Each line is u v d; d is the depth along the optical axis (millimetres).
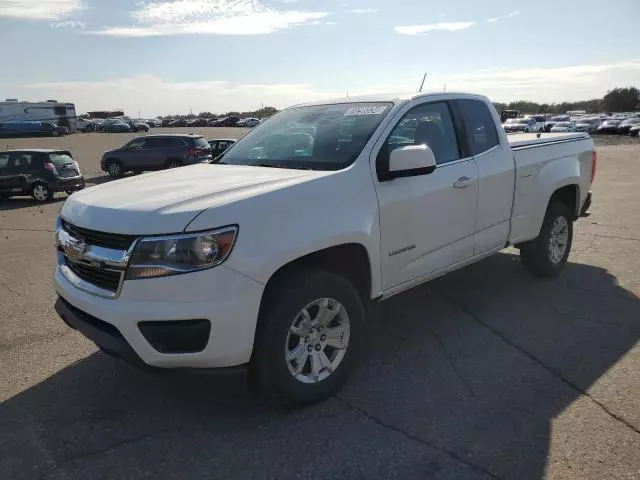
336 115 4430
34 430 3299
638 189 13453
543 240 5691
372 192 3729
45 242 9125
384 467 2893
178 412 3480
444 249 4398
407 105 4238
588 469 2826
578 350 4223
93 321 3275
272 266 3104
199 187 3439
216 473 2879
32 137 54875
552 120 68875
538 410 3396
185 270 2924
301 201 3324
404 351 4293
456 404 3496
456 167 4445
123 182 3891
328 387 3516
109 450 3094
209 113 112250
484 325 4758
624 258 6812
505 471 2830
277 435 3205
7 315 5277
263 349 3199
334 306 3504
